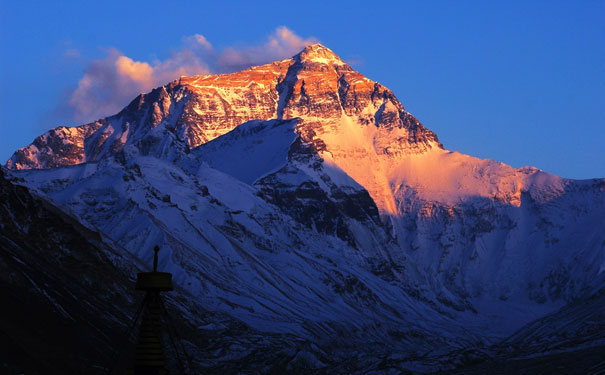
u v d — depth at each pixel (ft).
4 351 482.28
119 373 550.77
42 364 494.18
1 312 533.55
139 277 235.40
